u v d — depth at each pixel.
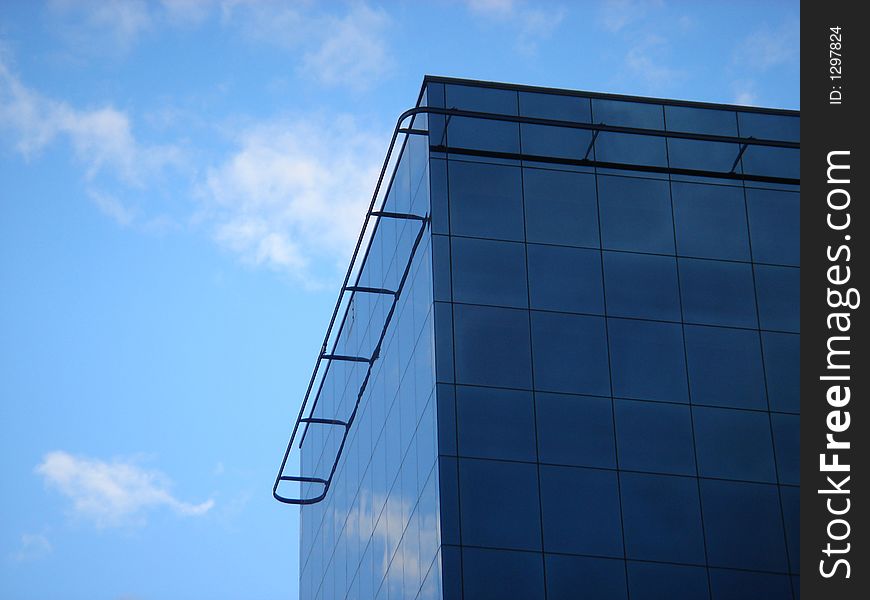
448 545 37.12
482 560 37.00
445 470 38.12
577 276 41.62
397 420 44.12
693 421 40.03
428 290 41.25
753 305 42.16
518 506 37.91
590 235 42.38
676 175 44.00
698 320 41.69
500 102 43.81
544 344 40.38
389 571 43.22
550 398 39.62
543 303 41.00
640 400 40.09
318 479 58.62
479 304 40.62
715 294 42.19
